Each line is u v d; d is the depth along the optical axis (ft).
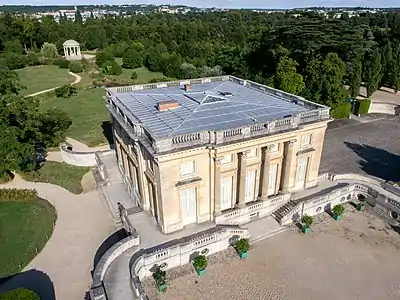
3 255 107.76
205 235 102.42
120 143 138.82
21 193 141.69
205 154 102.83
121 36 556.92
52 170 163.22
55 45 487.20
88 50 550.77
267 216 121.80
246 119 116.16
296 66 258.37
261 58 312.29
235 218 115.03
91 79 368.07
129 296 85.66
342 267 100.42
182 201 107.14
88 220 123.85
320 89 224.53
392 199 120.16
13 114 154.81
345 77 255.70
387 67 294.66
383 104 248.32
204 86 162.30
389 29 387.96
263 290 92.22
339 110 232.12
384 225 120.26
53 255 106.73
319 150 128.16
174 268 99.71
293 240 111.86
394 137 201.46
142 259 93.09
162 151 95.55
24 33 513.45
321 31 258.98
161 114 121.49
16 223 124.77
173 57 392.88
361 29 281.74
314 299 89.40
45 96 297.94
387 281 95.40
